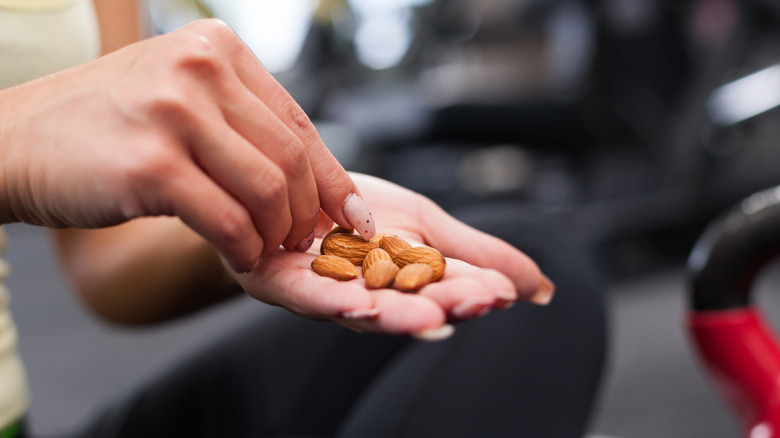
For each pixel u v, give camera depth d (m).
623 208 2.82
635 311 2.29
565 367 0.67
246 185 0.46
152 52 0.45
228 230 0.46
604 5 3.05
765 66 2.80
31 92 0.46
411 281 0.49
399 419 0.62
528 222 0.80
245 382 0.79
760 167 2.80
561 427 0.64
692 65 3.03
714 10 2.80
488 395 0.63
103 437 0.77
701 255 0.73
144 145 0.44
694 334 0.74
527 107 3.18
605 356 0.71
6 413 0.65
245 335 0.81
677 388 1.74
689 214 2.78
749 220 0.71
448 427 0.61
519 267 0.56
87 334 2.46
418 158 3.30
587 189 3.04
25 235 4.24
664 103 3.09
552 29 3.39
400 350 0.80
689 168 2.83
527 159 3.21
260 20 3.68
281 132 0.47
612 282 2.56
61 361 2.21
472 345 0.67
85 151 0.44
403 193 0.60
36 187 0.45
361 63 3.96
